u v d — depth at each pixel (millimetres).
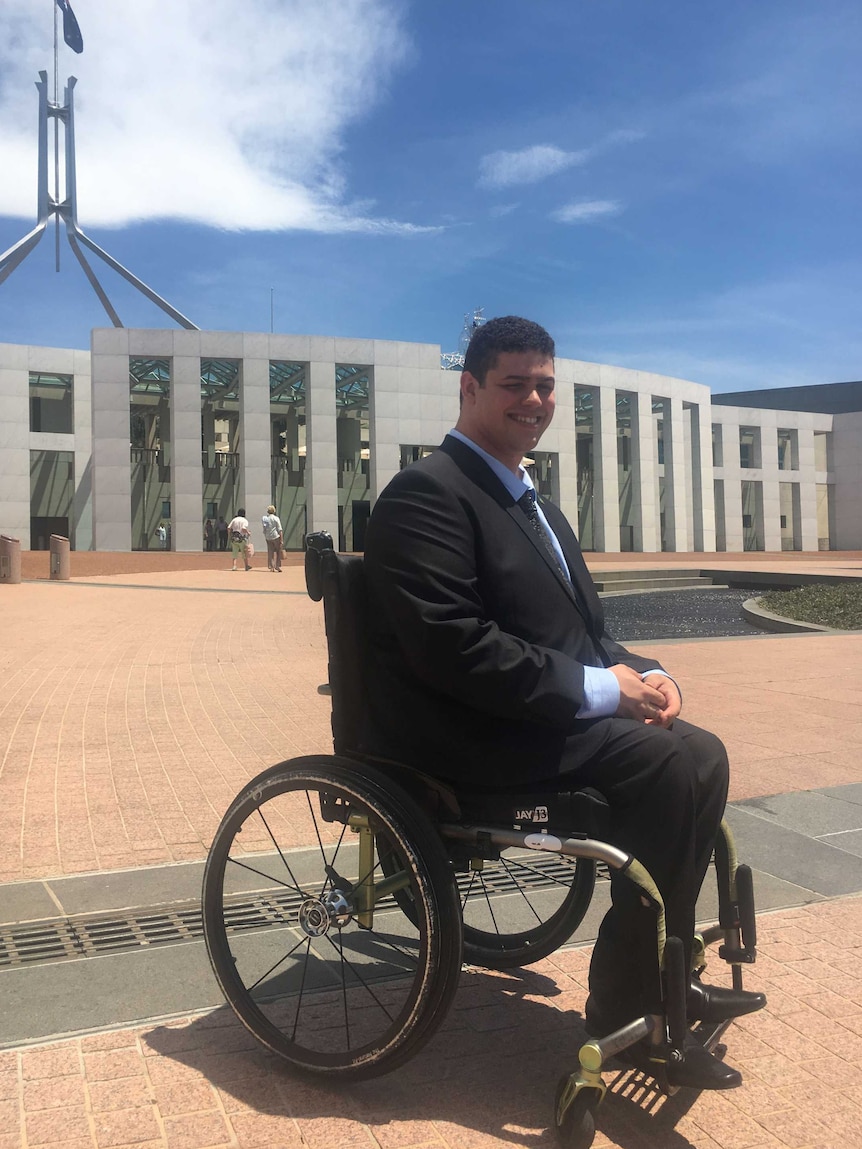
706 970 2756
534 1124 1983
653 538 53656
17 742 5594
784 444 66312
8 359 47750
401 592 2057
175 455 43500
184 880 3449
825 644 10492
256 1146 1897
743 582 24469
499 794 2109
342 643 2191
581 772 2059
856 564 34500
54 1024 2400
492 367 2252
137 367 46000
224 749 5438
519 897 3262
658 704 2162
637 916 1997
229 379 49156
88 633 11047
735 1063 2260
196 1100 2061
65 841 3883
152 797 4500
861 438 64562
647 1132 1979
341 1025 2348
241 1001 2236
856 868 3641
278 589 19250
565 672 2039
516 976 2709
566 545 2467
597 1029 2098
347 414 55031
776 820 4230
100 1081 2131
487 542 2166
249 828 4051
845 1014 2500
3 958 2812
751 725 6191
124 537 43156
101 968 2734
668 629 14250
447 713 2104
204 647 9898
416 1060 2244
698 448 57250
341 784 2104
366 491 53250
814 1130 1991
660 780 1989
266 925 3039
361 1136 1934
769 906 3266
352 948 2854
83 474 49500
